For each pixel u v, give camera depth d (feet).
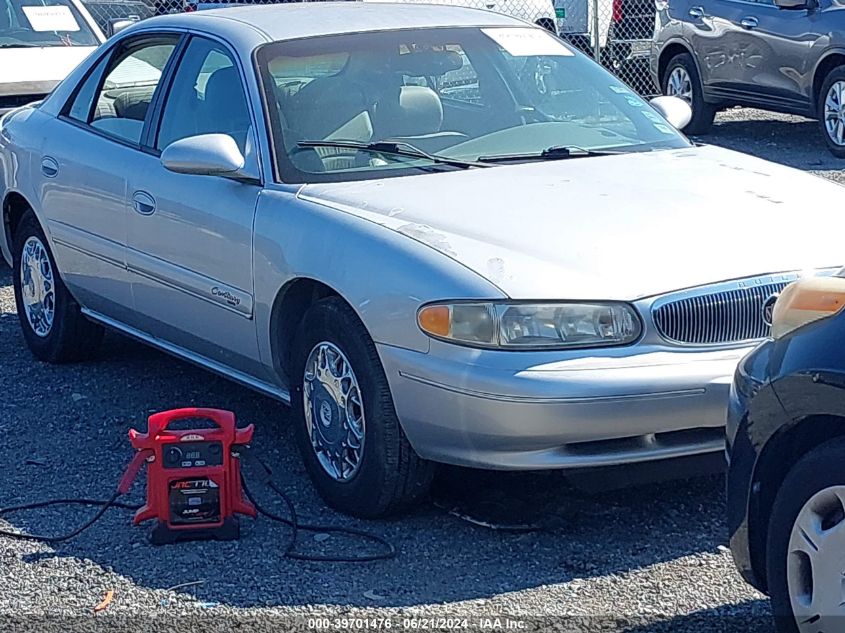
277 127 14.70
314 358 13.58
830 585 9.38
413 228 12.86
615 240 12.51
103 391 17.94
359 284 12.71
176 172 14.70
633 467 12.57
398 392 12.46
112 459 15.38
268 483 13.94
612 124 16.01
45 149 18.31
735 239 12.67
